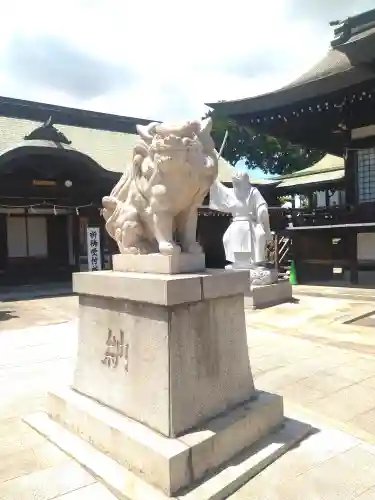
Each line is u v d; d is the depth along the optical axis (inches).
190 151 138.6
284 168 1418.6
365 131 578.9
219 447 131.1
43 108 808.9
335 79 506.9
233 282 149.3
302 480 127.3
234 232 442.3
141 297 133.7
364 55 455.8
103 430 139.2
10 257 680.4
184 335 133.2
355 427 161.3
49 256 718.5
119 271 162.6
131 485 121.8
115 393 146.9
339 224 575.8
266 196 901.8
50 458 140.5
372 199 575.8
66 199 677.3
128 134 907.4
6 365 249.3
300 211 678.5
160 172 142.5
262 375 221.9
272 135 701.3
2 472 132.6
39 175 649.0
